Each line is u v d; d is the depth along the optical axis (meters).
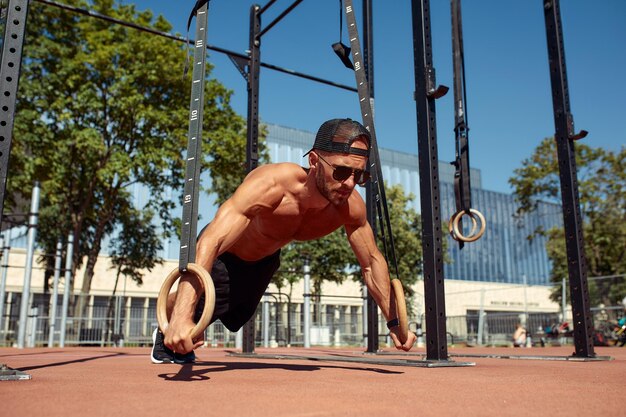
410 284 22.48
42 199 18.22
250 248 3.21
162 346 4.02
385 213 2.98
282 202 2.88
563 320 16.92
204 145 17.91
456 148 4.65
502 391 2.21
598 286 15.47
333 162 2.63
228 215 2.67
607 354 7.66
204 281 2.17
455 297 32.47
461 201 4.53
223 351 8.73
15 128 15.73
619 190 22.67
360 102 3.04
